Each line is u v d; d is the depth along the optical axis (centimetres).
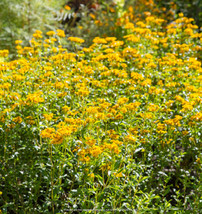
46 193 280
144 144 320
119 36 622
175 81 425
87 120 283
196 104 346
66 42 609
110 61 423
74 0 773
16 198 283
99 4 793
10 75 357
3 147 289
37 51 411
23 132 304
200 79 403
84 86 344
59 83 338
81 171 280
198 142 332
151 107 329
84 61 415
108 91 369
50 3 731
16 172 286
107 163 264
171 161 349
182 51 486
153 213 271
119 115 306
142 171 298
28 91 345
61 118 323
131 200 277
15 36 645
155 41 514
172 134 339
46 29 702
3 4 653
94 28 675
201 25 762
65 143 261
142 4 754
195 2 806
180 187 332
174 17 765
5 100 307
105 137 307
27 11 674
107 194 284
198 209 273
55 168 277
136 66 458
